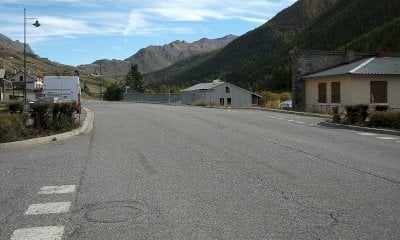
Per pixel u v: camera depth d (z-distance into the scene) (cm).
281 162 1044
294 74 3897
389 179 858
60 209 658
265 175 895
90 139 1512
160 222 596
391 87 3234
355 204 683
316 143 1395
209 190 769
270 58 10744
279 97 6388
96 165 1009
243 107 4416
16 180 854
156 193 749
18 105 1762
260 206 671
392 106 3228
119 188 784
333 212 642
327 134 1675
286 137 1555
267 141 1439
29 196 733
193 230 563
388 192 757
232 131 1755
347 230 564
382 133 1734
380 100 3222
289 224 588
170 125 2028
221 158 1102
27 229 569
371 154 1172
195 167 981
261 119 2422
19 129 1464
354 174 905
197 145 1344
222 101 7750
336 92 3384
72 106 1795
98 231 561
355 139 1516
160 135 1620
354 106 2041
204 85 8606
